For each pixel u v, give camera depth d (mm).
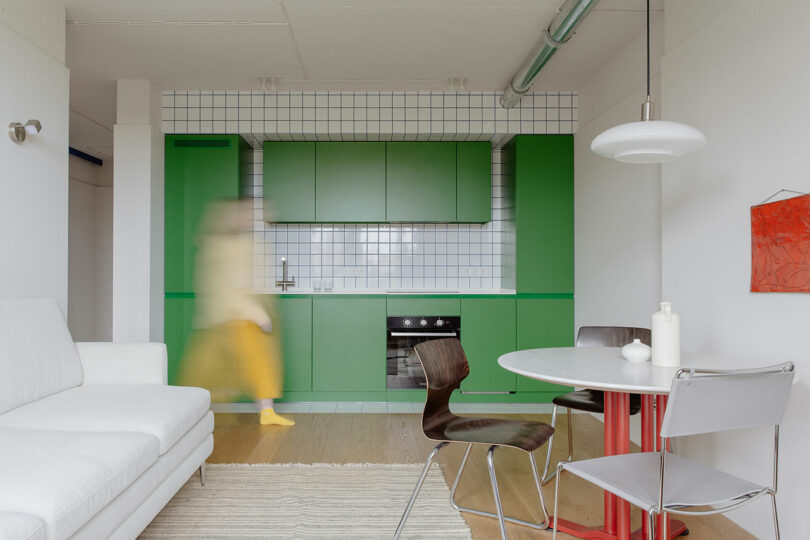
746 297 2125
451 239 4859
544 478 2545
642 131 1730
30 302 2240
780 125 1944
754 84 2076
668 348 1810
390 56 3600
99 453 1523
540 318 4320
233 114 4227
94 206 6465
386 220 4438
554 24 2809
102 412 1926
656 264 3010
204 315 4191
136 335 3979
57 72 2713
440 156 4465
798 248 1845
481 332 4320
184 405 2127
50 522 1194
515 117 4297
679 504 1337
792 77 1888
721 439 2293
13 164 2391
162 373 2498
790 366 1430
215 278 4199
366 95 4262
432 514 2186
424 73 3896
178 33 3252
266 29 3199
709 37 2361
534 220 4312
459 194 4465
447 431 1913
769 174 2002
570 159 4320
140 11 2980
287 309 4277
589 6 2512
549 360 1942
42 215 2596
